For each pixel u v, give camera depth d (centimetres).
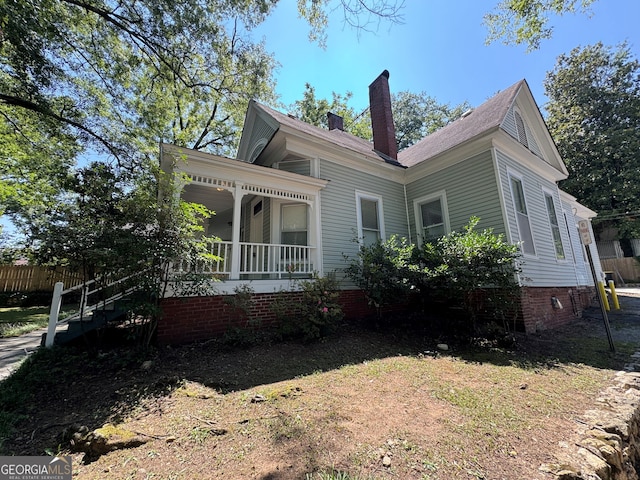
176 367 401
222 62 984
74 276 591
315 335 546
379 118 1130
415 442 238
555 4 606
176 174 516
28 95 793
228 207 1034
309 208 751
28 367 377
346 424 265
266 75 1113
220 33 898
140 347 446
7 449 226
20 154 962
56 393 325
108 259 405
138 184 601
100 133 1024
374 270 638
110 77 935
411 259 696
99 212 449
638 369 432
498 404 313
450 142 880
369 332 616
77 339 493
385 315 759
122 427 255
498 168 730
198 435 244
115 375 373
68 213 440
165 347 472
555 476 198
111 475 195
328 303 588
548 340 602
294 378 378
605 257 2275
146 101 1077
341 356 470
